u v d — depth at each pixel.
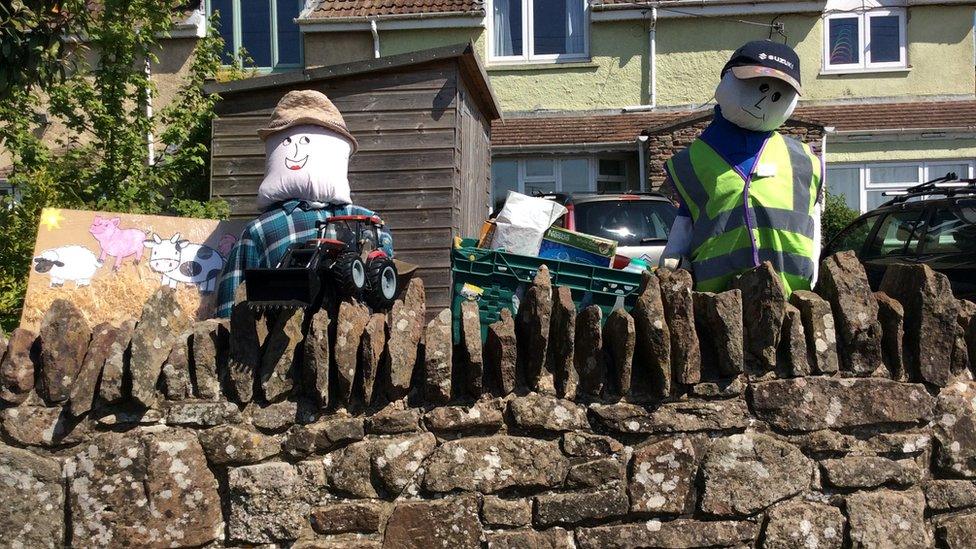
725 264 4.15
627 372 3.38
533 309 3.38
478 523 3.36
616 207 8.65
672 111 16.52
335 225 4.36
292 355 3.39
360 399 3.41
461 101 7.05
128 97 7.00
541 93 16.80
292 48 16.58
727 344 3.39
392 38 16.31
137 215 5.30
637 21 16.59
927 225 7.80
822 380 3.45
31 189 6.39
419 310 3.55
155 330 3.43
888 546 3.41
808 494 3.43
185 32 15.06
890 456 3.47
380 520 3.35
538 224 5.20
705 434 3.43
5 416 3.30
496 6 16.95
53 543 3.29
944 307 3.48
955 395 3.52
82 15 6.07
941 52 16.89
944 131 15.50
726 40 16.55
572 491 3.40
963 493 3.48
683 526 3.39
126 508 3.30
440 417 3.38
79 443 3.33
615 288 4.77
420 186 6.79
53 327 3.36
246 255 4.58
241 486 3.34
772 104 4.23
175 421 3.35
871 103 16.81
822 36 16.80
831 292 3.56
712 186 4.25
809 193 4.30
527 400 3.39
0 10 5.20
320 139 4.85
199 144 6.98
